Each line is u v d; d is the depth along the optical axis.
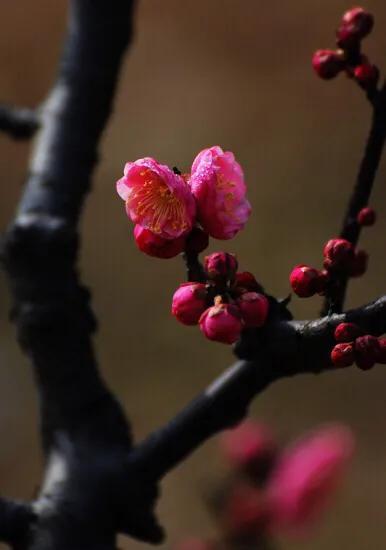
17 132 0.90
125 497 0.84
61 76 0.90
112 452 0.84
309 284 0.77
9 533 0.83
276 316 0.78
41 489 0.84
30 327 0.86
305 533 1.02
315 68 0.82
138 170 0.77
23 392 2.58
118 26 0.90
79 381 0.85
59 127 0.89
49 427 0.85
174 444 0.83
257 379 0.81
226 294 0.76
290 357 0.78
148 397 2.66
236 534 1.02
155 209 0.77
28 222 0.86
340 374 2.57
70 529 0.83
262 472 1.02
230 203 0.76
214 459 2.38
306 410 2.53
